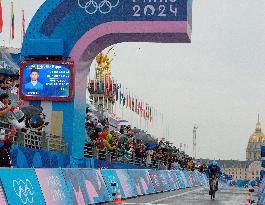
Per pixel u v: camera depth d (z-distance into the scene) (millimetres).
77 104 27219
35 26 27484
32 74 26844
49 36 27422
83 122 27938
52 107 26750
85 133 29781
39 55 27078
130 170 26219
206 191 35312
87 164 27703
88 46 27297
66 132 26719
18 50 30719
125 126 40188
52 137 25391
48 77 26812
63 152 26031
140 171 28344
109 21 27141
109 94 68000
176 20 26719
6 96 16688
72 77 26734
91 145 29969
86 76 28484
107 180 21469
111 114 65250
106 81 66250
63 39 27297
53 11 27500
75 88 27047
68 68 26734
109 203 20359
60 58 27219
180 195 28641
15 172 11750
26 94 26797
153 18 26906
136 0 27141
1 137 15906
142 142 45531
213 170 25984
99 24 27219
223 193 32938
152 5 26984
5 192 10820
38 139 21938
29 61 26953
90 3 27312
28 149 18547
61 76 26750
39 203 12711
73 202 15961
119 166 33938
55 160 22297
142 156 41219
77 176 17312
